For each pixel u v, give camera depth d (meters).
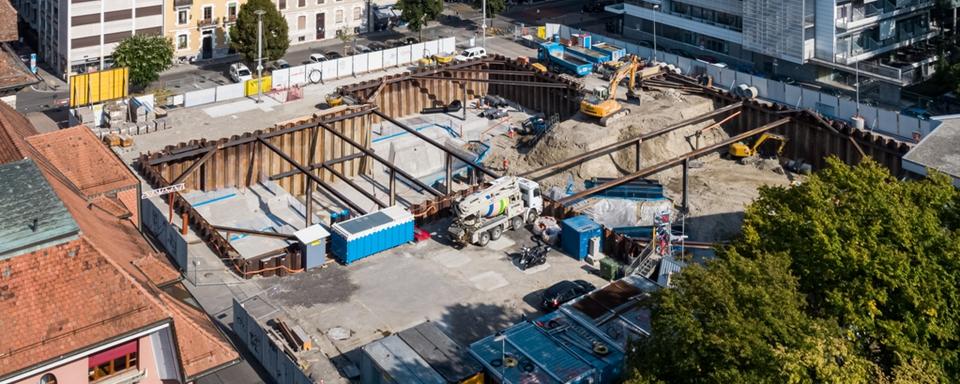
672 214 111.19
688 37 167.12
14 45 166.50
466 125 138.62
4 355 47.47
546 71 149.12
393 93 145.88
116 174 80.00
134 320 50.53
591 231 94.25
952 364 57.69
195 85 152.25
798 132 128.62
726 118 132.75
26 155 65.56
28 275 49.75
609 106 127.31
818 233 60.91
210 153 113.62
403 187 124.62
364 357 74.44
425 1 172.00
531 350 74.06
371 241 94.38
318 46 174.25
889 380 54.75
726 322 55.03
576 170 122.69
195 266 92.25
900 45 150.12
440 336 76.69
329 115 125.06
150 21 156.25
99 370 51.19
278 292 88.44
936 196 66.12
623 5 177.62
